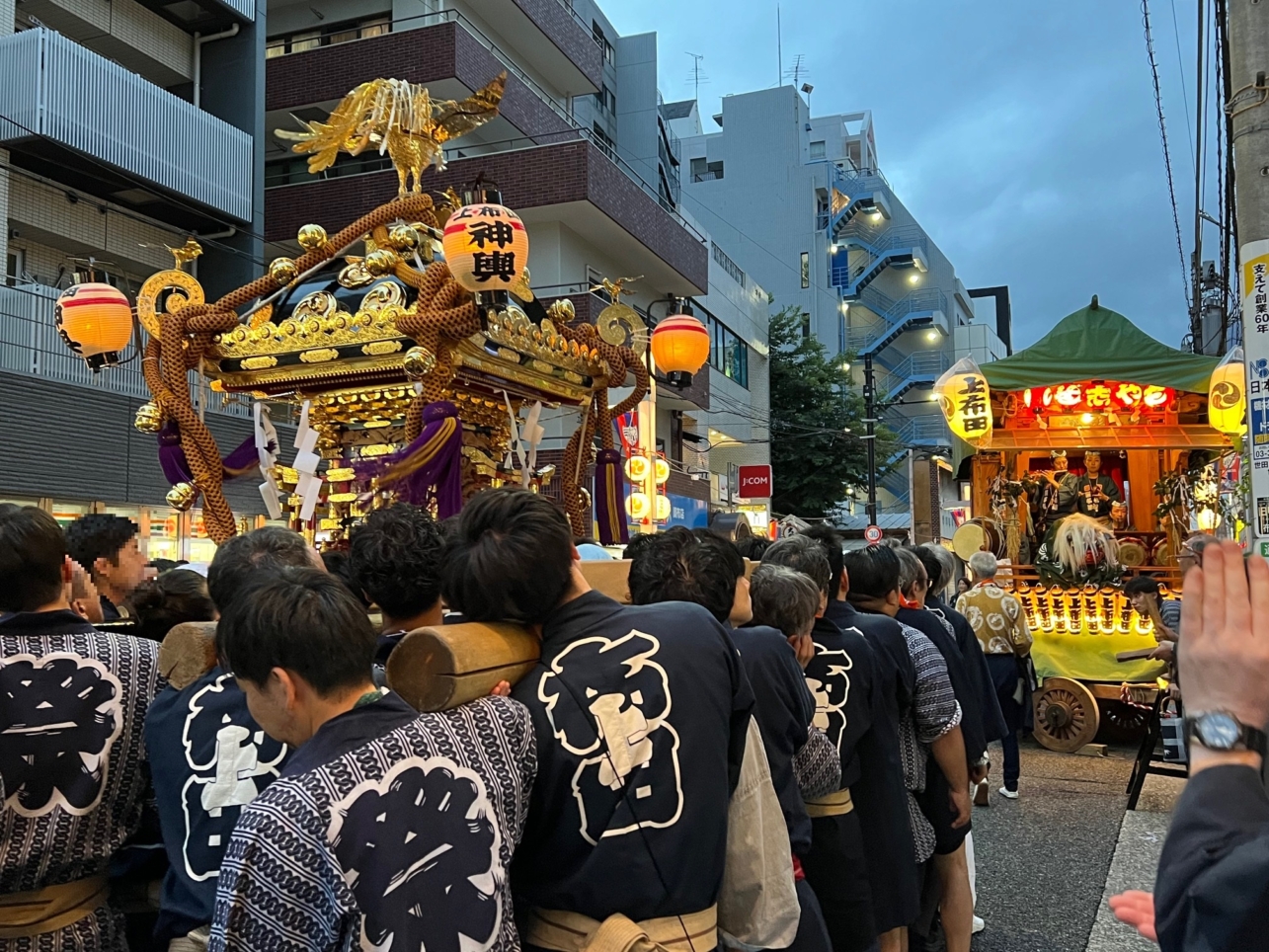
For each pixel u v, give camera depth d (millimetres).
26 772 1936
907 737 3465
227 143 13156
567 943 1764
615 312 4289
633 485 12922
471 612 1866
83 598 2844
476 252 2855
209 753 1877
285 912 1382
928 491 16516
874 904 3023
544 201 15492
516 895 1833
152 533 11750
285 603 1545
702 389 21078
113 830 2074
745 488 22234
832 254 35562
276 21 17922
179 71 13875
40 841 1943
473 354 3285
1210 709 1171
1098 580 8344
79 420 10750
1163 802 6344
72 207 11992
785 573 2891
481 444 3869
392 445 3578
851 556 3742
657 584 2383
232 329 3465
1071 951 4043
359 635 1588
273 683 1552
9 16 11156
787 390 27906
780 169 34438
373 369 3297
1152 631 8125
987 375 9422
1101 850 5363
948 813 3555
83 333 3689
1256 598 1185
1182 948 1083
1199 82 8109
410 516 2164
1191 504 10047
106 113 11297
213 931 1395
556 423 15500
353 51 15867
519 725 1704
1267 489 3559
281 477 3596
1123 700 8055
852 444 26578
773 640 2514
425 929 1401
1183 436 9852
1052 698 8195
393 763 1484
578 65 20031
